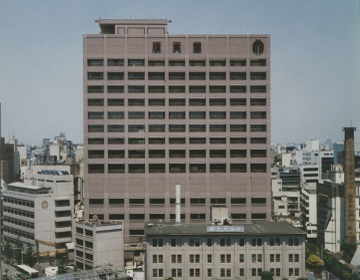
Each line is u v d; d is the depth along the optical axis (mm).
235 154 137625
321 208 140625
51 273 121500
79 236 118750
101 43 137375
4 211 157625
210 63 139125
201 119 137250
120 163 135625
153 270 96438
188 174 135750
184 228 102688
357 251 126312
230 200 136125
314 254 124625
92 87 137000
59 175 149125
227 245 97062
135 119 136625
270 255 97000
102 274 97312
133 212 134625
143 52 137875
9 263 142250
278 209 185500
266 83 138875
